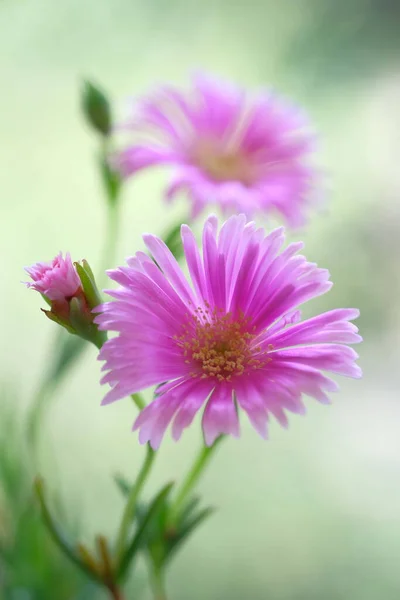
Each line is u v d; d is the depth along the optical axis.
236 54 0.65
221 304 0.32
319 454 0.57
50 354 0.36
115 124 0.39
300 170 0.40
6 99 0.63
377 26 0.64
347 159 0.63
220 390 0.31
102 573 0.33
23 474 0.36
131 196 0.61
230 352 0.31
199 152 0.40
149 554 0.34
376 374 0.60
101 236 0.60
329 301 0.60
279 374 0.31
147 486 0.52
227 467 0.55
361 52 0.65
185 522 0.34
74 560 0.33
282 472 0.56
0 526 0.36
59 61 0.63
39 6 0.63
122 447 0.53
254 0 0.66
